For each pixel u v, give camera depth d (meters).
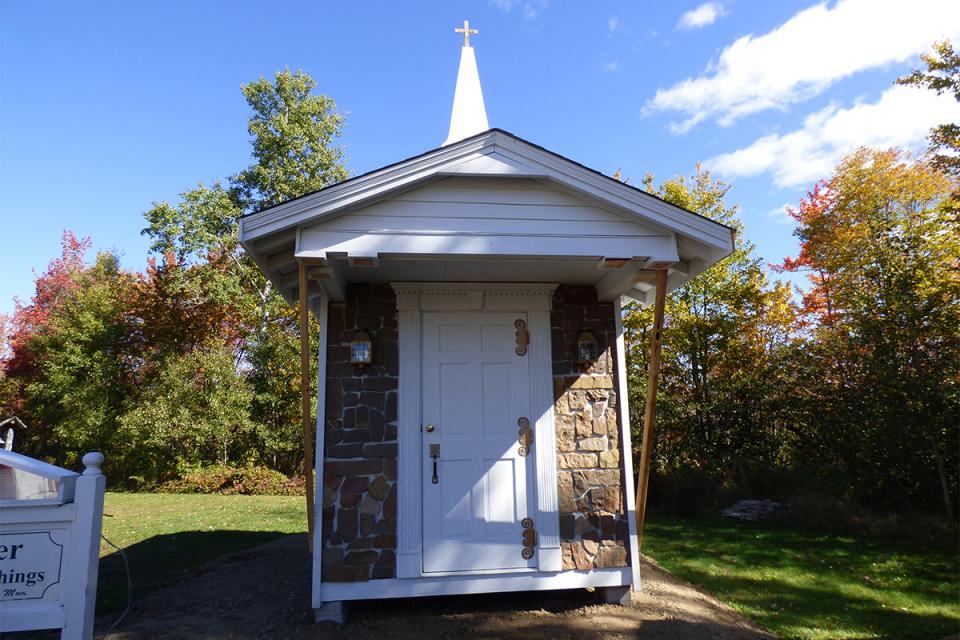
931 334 8.07
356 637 3.83
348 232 3.93
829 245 13.77
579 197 4.19
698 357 13.93
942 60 9.84
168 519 9.73
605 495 4.67
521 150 4.05
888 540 7.14
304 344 4.03
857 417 8.66
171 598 4.86
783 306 13.91
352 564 4.26
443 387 4.69
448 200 4.06
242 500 12.66
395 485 4.43
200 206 17.98
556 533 4.52
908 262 9.12
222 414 15.57
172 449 16.17
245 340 18.66
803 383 10.03
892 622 4.32
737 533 7.81
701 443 11.83
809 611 4.58
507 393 4.76
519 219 4.09
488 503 4.55
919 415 7.66
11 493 3.36
